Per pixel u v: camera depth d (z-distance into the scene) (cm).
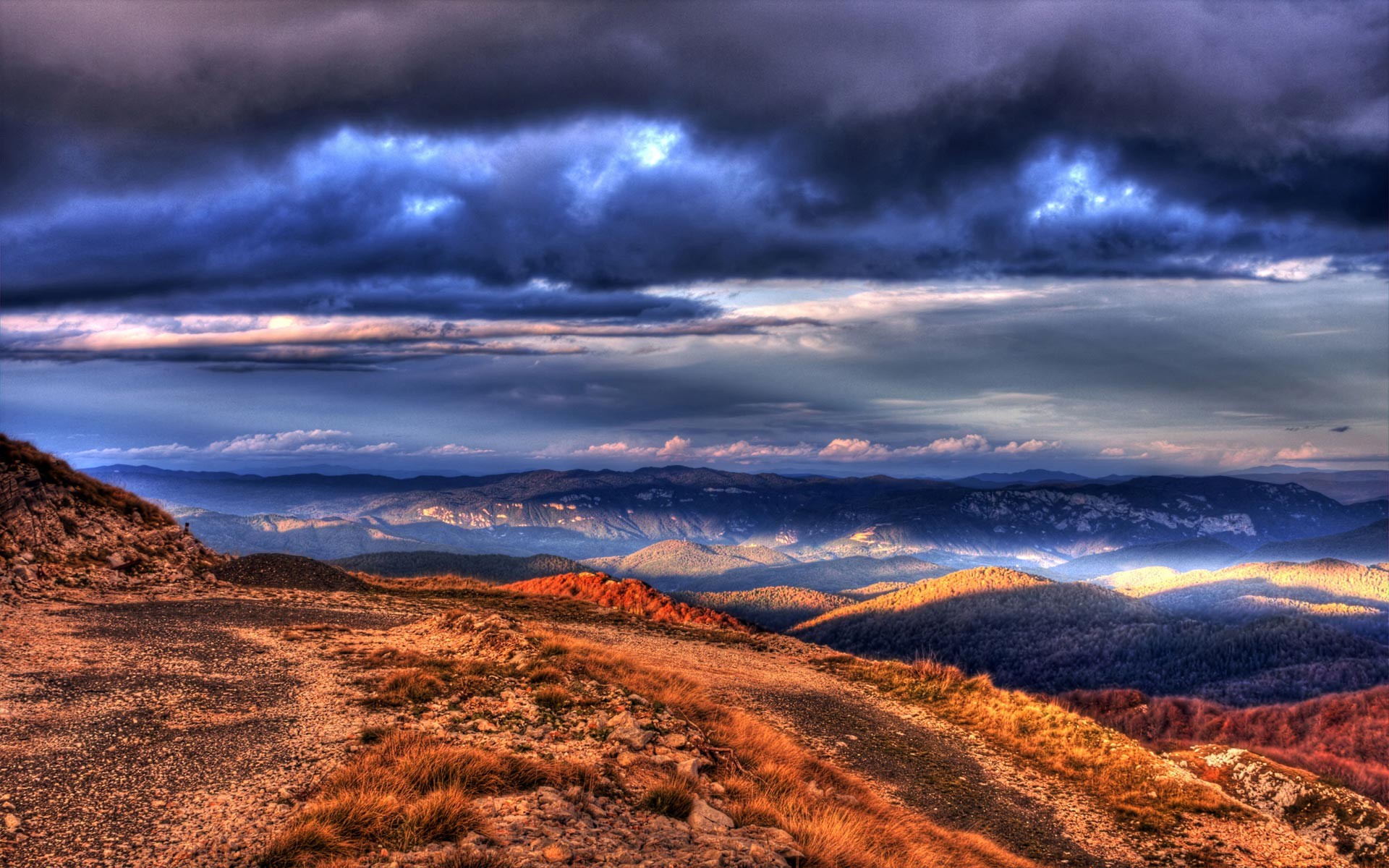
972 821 1991
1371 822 2134
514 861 970
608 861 1016
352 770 1252
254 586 3609
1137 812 2169
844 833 1369
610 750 1562
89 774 1190
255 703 1652
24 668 1753
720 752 1750
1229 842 2047
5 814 1023
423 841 1027
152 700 1608
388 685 1838
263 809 1115
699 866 1043
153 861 936
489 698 1830
